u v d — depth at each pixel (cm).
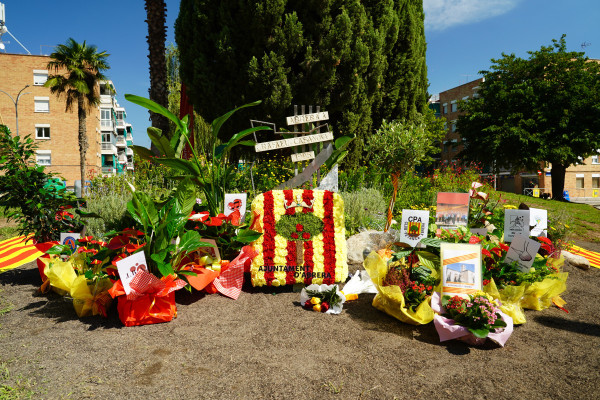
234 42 1015
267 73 988
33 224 469
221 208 507
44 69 3203
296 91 1030
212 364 276
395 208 826
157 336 321
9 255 613
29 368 266
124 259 331
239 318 361
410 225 416
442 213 447
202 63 1023
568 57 2433
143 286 338
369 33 1058
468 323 317
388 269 386
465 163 2845
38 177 472
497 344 317
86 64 2408
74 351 292
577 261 575
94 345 303
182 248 383
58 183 494
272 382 254
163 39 1146
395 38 1166
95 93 2531
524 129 2325
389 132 1032
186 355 289
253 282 433
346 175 980
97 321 351
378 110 1252
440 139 2647
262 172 917
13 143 466
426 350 304
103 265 380
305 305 388
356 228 638
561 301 407
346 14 980
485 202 563
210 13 1010
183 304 395
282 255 437
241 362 279
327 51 978
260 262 434
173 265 388
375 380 259
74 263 400
